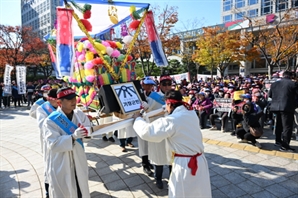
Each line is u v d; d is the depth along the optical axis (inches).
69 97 102.2
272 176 147.7
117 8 145.5
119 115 128.0
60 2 132.0
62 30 114.0
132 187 143.5
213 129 270.5
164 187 141.5
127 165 176.2
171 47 693.9
